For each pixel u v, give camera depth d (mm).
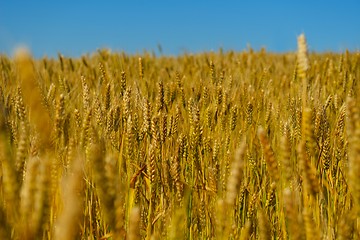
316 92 5344
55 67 9594
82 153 2230
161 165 2783
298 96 4691
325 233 2076
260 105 4773
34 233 1050
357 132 1488
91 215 2432
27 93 913
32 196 1058
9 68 8086
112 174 1216
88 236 2424
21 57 894
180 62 12367
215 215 2469
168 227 2205
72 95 5574
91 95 4754
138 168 2812
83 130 2326
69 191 929
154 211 2639
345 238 1578
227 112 4016
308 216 1438
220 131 3871
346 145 3027
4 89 5266
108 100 3744
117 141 3096
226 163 2832
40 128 986
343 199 2699
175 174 2596
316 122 2654
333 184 2803
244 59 10617
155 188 2721
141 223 2424
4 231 1042
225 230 1481
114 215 1170
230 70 9164
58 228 851
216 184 2604
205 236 2662
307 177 1649
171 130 3266
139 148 3129
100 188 1156
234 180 1450
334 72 7922
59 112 2031
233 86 6039
